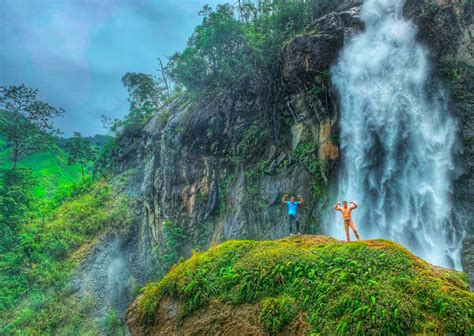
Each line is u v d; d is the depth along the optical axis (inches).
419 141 762.8
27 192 1923.0
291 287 297.0
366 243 321.1
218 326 301.9
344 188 803.4
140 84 2208.4
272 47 946.7
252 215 917.2
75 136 2468.0
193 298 327.0
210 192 1107.3
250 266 327.9
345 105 813.9
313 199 832.3
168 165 1293.1
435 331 224.1
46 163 3216.0
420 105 774.5
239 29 1060.5
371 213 768.3
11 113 2447.1
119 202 1685.5
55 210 1786.4
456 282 277.1
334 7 960.9
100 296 1175.6
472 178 725.9
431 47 784.9
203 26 1190.9
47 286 1189.1
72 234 1471.5
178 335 314.2
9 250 1445.6
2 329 1024.2
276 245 364.5
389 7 833.5
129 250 1427.2
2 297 1144.8
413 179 754.8
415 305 242.8
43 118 2422.5
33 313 1076.5
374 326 230.5
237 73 1095.0
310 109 868.0
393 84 799.1
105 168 2175.2
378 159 784.9
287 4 1014.4
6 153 3201.3
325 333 247.0
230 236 932.6
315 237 393.7
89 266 1295.5
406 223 738.8
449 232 709.9
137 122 2180.1
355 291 257.6
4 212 1601.9
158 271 1190.3
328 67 812.0
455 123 746.2
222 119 1127.6
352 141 807.1
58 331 1027.9
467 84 750.5
